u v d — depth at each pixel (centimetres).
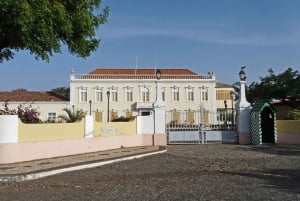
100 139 2394
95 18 2092
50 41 1742
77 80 7531
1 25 1677
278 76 5384
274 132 2930
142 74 7988
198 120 4116
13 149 1755
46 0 1681
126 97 7656
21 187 1229
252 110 2917
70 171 1579
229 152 2336
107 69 8294
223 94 8525
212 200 975
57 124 2061
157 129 2834
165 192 1095
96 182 1292
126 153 2181
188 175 1430
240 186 1175
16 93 6419
